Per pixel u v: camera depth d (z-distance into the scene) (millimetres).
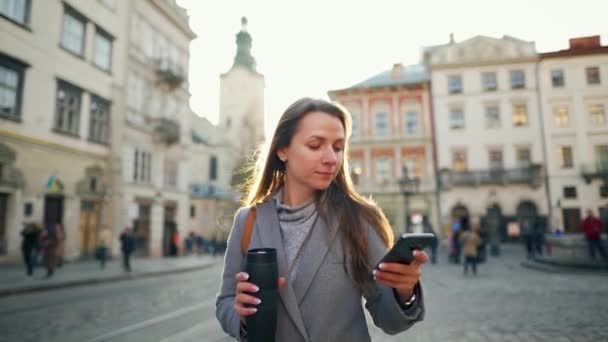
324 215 1280
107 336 5484
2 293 8898
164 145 24734
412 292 1142
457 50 32812
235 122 51438
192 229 39688
